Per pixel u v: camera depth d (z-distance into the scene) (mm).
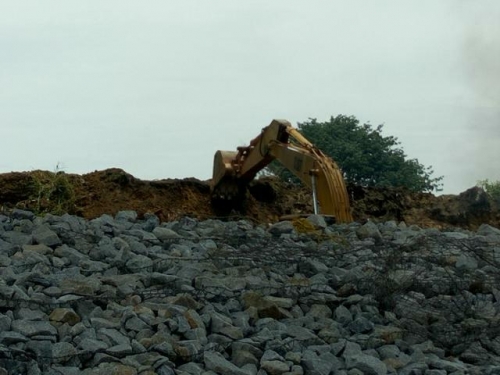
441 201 24344
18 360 8094
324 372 8508
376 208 23922
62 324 8945
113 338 8633
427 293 10758
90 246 11766
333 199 15109
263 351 8789
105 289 9875
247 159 19297
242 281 10375
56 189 21219
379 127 37250
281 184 24281
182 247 12062
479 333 9719
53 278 10289
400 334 9602
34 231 12078
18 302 9156
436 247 12164
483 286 10914
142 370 8016
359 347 9078
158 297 9859
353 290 10594
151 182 22594
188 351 8461
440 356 9367
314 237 13078
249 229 13656
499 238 13289
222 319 9281
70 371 7992
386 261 11062
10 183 21250
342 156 36125
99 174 22688
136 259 11039
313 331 9523
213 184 20406
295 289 10422
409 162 37125
